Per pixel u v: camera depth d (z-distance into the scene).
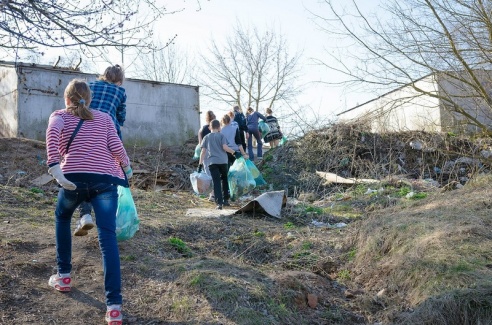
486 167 11.53
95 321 4.09
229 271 4.96
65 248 4.41
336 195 10.34
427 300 4.64
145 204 8.56
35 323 3.97
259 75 34.19
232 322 4.19
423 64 9.26
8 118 14.78
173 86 17.62
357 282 5.48
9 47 4.95
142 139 16.84
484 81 9.58
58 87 15.02
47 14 4.88
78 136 4.05
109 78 5.47
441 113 10.89
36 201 7.66
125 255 5.31
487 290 4.50
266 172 12.62
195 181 9.80
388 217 6.44
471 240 5.35
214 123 9.18
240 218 7.78
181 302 4.39
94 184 4.00
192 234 6.72
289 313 4.54
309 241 6.46
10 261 4.86
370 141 12.82
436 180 11.77
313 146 12.96
